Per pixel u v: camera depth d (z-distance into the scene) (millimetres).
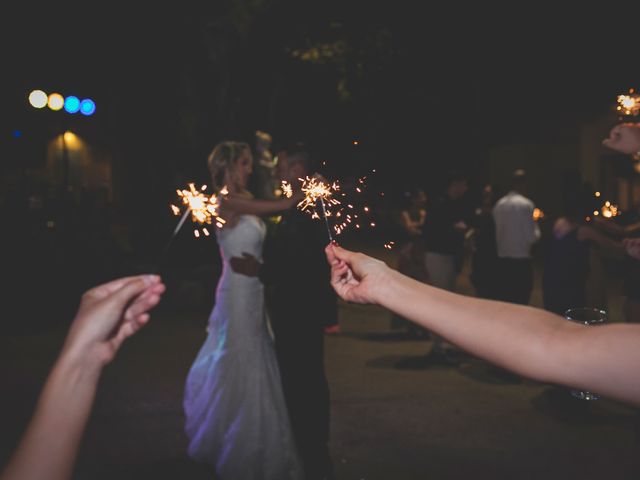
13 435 5176
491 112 21609
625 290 5758
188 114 15461
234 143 4379
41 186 15953
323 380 4355
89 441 5117
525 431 5465
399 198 17938
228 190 4309
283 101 16578
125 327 924
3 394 6270
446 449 5062
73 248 12305
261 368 4258
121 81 20000
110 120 21328
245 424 4195
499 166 22016
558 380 870
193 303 10766
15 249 11188
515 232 7633
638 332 848
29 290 10703
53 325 9562
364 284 1109
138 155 20797
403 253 8445
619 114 2463
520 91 21609
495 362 921
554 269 6402
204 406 4340
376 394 6422
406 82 19125
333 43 17078
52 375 873
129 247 14688
